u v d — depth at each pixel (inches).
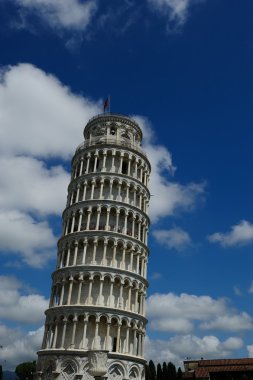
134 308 2397.9
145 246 2642.7
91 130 3127.5
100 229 2529.5
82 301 2310.5
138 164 2903.5
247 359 3996.1
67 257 2487.7
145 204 2837.1
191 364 4195.4
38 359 2316.7
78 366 2084.2
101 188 2655.0
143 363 2321.6
